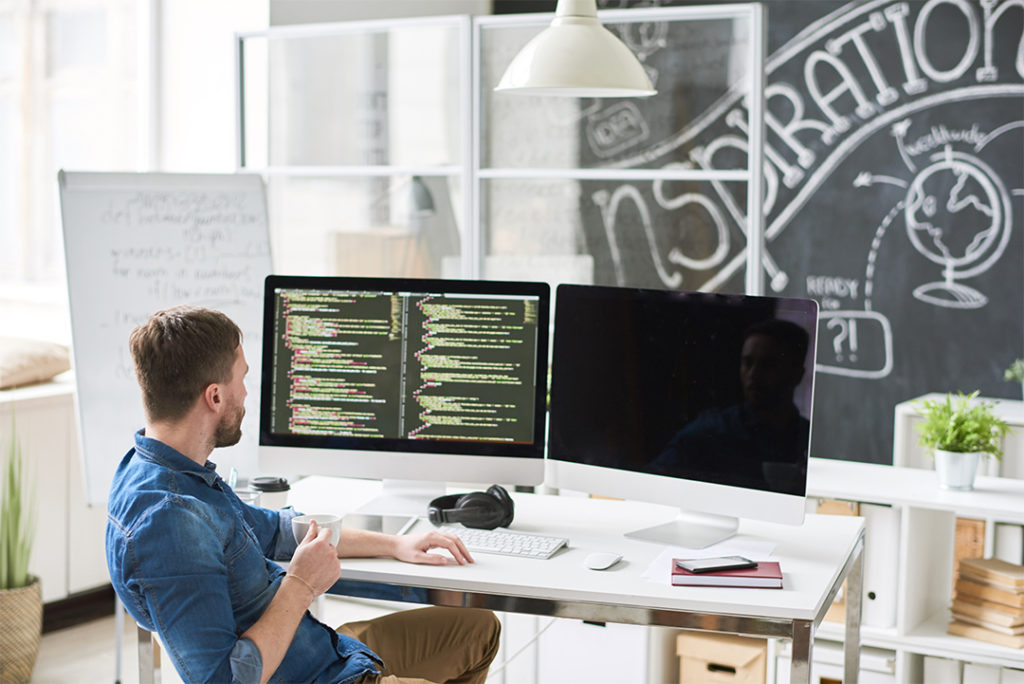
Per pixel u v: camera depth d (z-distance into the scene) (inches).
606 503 97.3
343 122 148.5
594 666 110.1
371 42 145.6
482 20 138.3
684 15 128.6
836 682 106.7
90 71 169.5
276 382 92.7
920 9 165.0
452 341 90.2
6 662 125.2
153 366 67.6
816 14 171.8
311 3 168.1
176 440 68.8
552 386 89.6
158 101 173.2
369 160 147.5
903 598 104.3
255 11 164.2
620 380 87.0
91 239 124.7
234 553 68.4
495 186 141.7
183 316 69.4
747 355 81.9
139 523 63.4
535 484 90.0
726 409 82.8
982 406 109.7
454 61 141.0
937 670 106.7
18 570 128.0
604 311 87.5
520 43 137.0
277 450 92.7
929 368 169.5
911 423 143.0
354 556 80.7
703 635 111.2
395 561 79.7
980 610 104.4
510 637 115.0
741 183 130.5
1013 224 162.4
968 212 165.0
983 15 161.5
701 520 89.4
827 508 108.3
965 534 122.6
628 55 93.3
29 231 165.8
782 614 70.2
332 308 91.7
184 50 170.6
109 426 124.2
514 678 114.4
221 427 70.5
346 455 91.8
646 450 86.1
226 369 69.6
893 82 167.9
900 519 104.6
